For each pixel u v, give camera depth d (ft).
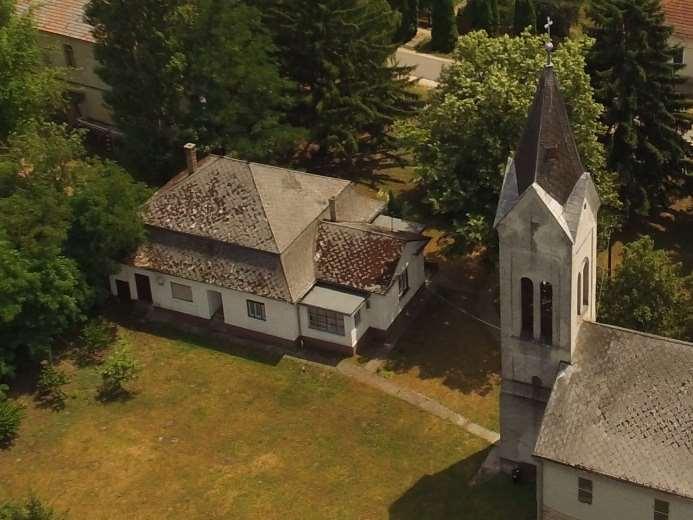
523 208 146.61
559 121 143.84
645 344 153.07
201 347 215.10
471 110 209.67
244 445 188.14
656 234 246.68
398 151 280.92
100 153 288.51
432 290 227.40
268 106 252.01
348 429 190.49
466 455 181.98
